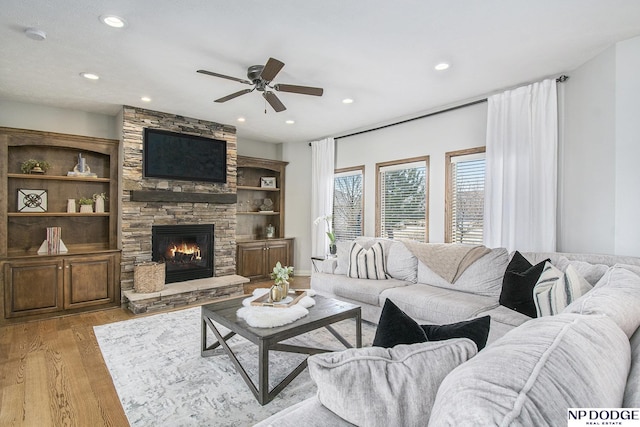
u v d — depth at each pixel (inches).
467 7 86.6
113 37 102.3
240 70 125.8
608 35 101.0
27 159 164.1
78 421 78.3
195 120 194.2
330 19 92.4
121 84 140.3
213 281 190.9
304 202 259.0
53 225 170.4
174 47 108.5
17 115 160.7
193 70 126.3
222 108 174.1
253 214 253.0
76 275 159.0
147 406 84.4
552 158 127.7
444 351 38.1
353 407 35.2
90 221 180.4
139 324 144.7
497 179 143.5
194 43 106.0
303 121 199.2
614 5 85.5
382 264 157.5
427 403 34.2
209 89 145.9
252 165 239.0
